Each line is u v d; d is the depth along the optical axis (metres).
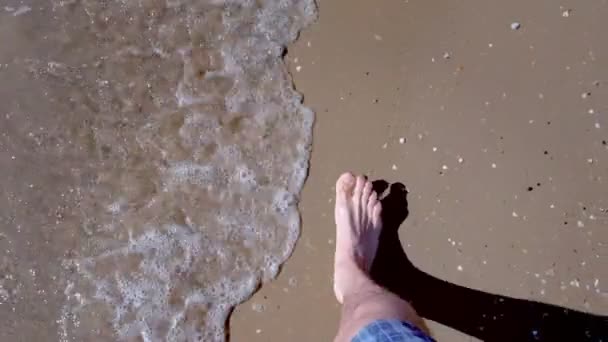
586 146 1.75
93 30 1.96
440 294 1.76
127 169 1.90
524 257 1.74
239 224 1.85
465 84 1.82
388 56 1.86
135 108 1.92
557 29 1.80
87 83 1.94
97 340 1.82
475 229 1.77
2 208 1.89
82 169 1.90
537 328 1.71
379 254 1.79
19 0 1.97
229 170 1.88
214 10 1.95
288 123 1.88
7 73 1.95
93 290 1.85
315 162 1.86
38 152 1.92
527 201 1.75
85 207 1.89
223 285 1.83
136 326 1.82
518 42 1.81
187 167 1.89
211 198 1.87
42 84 1.95
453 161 1.80
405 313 1.57
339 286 1.70
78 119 1.92
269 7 1.93
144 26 1.95
